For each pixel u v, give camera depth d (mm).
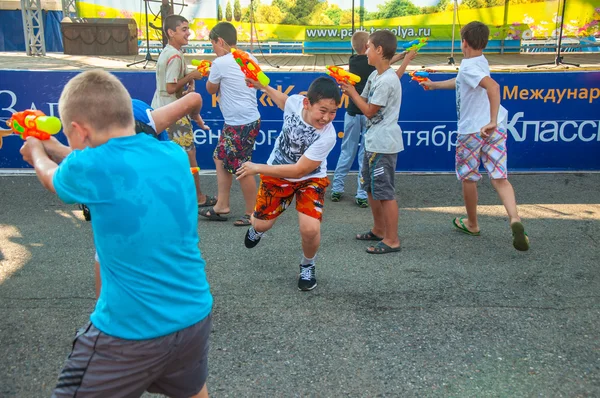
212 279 4012
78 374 1724
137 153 1773
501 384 2764
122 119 1797
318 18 16984
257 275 4090
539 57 15156
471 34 4434
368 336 3221
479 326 3324
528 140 6840
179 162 1863
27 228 5102
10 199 5953
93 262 4305
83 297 3705
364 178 4660
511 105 6738
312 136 3465
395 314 3479
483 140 4562
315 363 2953
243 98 5062
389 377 2826
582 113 6762
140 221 1711
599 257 4398
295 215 5582
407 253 4527
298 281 3926
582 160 6898
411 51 5070
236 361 2969
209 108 6797
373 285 3910
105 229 1708
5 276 4023
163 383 1937
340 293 3783
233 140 5125
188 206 1842
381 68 4453
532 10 16594
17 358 2977
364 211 5793
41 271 4121
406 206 5875
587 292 3770
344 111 6844
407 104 6785
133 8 16531
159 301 1743
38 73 6566
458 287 3863
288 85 6707
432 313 3490
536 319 3404
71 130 1782
